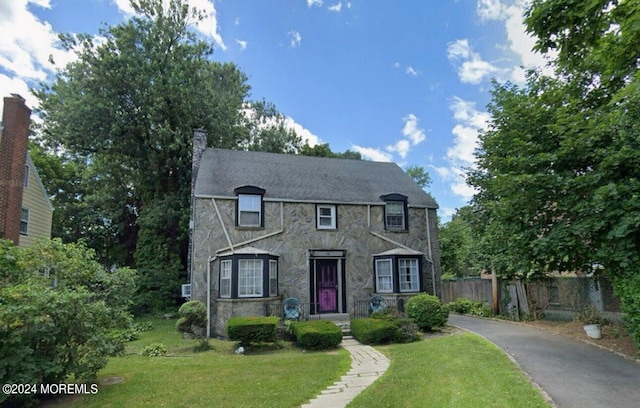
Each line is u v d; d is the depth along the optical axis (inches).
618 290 299.3
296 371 326.0
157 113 866.8
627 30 220.2
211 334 557.3
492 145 452.8
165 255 836.6
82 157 1061.8
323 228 635.5
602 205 271.9
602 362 287.0
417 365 315.9
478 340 387.9
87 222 1034.1
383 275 633.6
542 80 429.7
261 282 553.6
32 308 229.0
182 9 946.7
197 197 589.9
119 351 294.4
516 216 348.8
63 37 846.5
